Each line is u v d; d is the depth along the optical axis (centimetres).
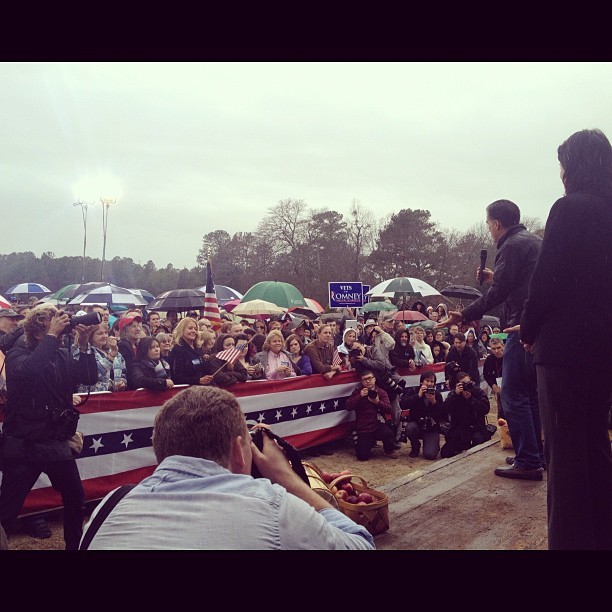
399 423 918
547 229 231
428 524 322
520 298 357
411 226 6556
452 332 1352
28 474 411
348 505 319
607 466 231
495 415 1194
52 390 413
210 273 1066
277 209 6538
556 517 230
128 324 737
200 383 687
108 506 153
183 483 152
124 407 604
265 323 1602
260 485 153
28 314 426
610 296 224
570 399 227
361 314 2325
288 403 805
